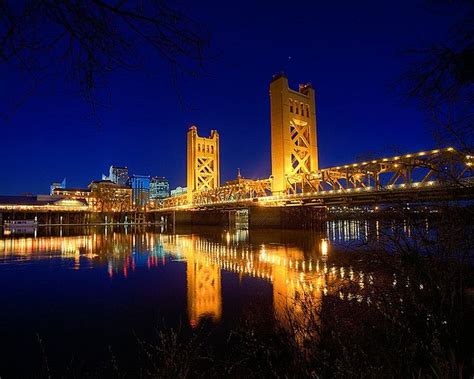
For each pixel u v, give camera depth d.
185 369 6.37
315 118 92.50
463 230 6.25
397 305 6.35
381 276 7.31
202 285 24.48
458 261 6.07
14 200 142.00
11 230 105.56
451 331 5.11
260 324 9.48
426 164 7.22
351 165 61.44
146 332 15.17
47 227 125.38
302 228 76.12
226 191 116.00
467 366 4.35
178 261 37.31
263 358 7.15
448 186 6.74
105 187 180.12
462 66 4.31
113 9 2.85
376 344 5.70
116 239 71.62
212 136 148.00
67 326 16.30
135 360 12.08
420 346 4.93
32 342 14.25
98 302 20.59
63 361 12.34
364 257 7.74
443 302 5.70
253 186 102.50
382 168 53.47
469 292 6.06
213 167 146.25
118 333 15.18
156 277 28.22
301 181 78.75
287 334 7.84
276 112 86.56
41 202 144.12
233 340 12.74
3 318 17.73
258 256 38.81
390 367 4.61
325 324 7.21
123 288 24.36
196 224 136.38
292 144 86.19
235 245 52.12
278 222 82.00
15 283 26.69
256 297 19.38
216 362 8.25
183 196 151.75
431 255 6.38
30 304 20.38
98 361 12.18
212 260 37.38
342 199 62.09
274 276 26.41
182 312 17.92
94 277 28.86
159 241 65.38
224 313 17.34
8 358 12.70
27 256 43.41
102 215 157.25
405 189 35.22
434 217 6.79
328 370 5.19
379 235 7.52
